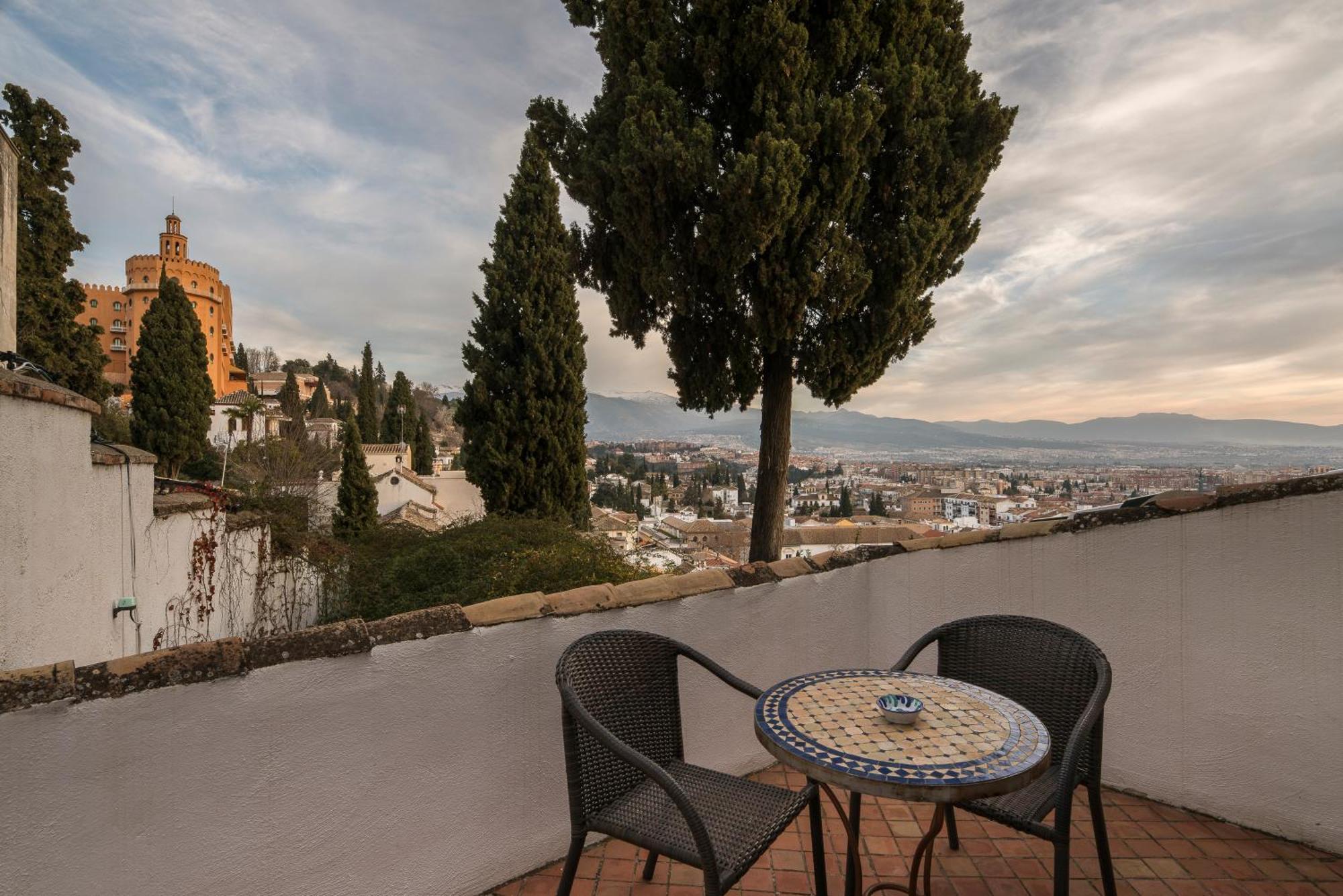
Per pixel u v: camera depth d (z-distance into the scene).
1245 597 2.36
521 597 2.23
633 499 85.38
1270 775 2.33
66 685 1.37
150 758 1.47
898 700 1.65
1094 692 1.80
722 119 4.43
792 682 1.94
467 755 2.03
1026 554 2.81
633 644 2.02
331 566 8.64
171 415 20.98
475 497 28.03
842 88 4.41
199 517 5.96
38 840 1.33
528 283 9.98
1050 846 2.33
